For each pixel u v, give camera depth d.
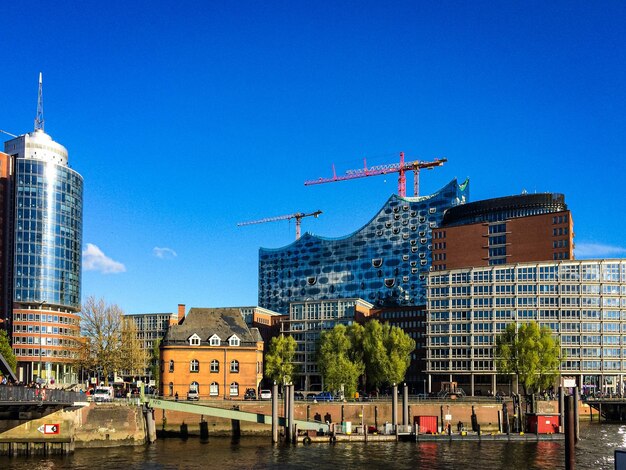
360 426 110.88
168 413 109.00
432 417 112.06
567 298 174.38
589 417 147.88
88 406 92.50
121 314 136.38
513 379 172.12
